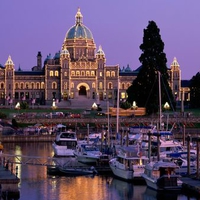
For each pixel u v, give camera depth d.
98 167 116.88
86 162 125.75
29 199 92.25
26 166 123.88
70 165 121.12
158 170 96.00
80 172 112.94
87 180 107.31
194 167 106.38
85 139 163.62
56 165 116.69
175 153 115.56
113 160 112.19
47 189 99.81
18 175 112.50
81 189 99.75
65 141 146.38
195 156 114.00
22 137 188.00
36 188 100.38
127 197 93.88
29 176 111.56
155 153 118.31
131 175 104.06
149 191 96.75
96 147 136.62
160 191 93.88
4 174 95.25
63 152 142.75
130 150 107.75
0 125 197.75
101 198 93.62
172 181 93.75
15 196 90.50
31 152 155.25
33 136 188.50
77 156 128.50
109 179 108.00
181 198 91.12
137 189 98.94
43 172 116.00
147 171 99.12
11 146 173.38
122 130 133.75
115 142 142.62
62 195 95.50
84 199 92.81
